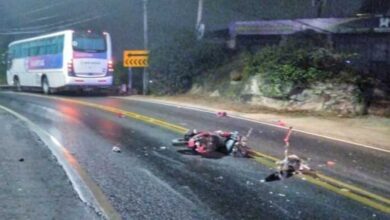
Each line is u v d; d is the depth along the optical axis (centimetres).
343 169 896
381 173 869
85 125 1431
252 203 660
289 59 2086
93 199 665
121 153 1000
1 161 893
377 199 693
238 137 1030
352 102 1889
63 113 1761
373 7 2489
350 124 1631
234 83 2378
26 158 924
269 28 2569
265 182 775
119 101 2344
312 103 1969
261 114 1889
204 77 2675
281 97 2048
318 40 2292
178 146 1087
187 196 689
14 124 1438
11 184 727
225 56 2709
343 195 711
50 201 646
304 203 665
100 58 2742
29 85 3175
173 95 2741
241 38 2752
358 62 2117
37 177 775
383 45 2114
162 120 1573
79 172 823
